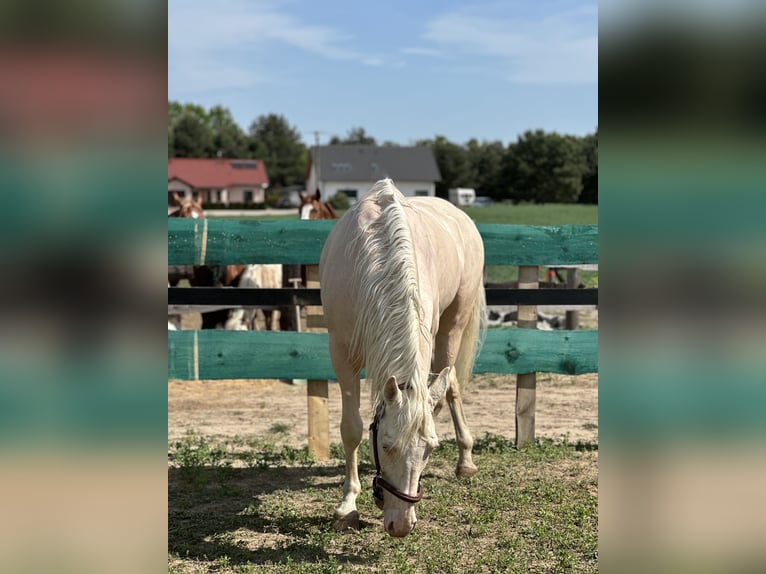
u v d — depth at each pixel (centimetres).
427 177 6550
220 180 6631
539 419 608
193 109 9425
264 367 501
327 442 504
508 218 3819
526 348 517
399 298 305
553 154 6122
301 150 8181
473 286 448
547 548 346
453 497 415
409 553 341
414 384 284
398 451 279
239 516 390
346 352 358
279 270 827
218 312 824
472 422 602
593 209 4666
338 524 366
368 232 338
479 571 319
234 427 594
